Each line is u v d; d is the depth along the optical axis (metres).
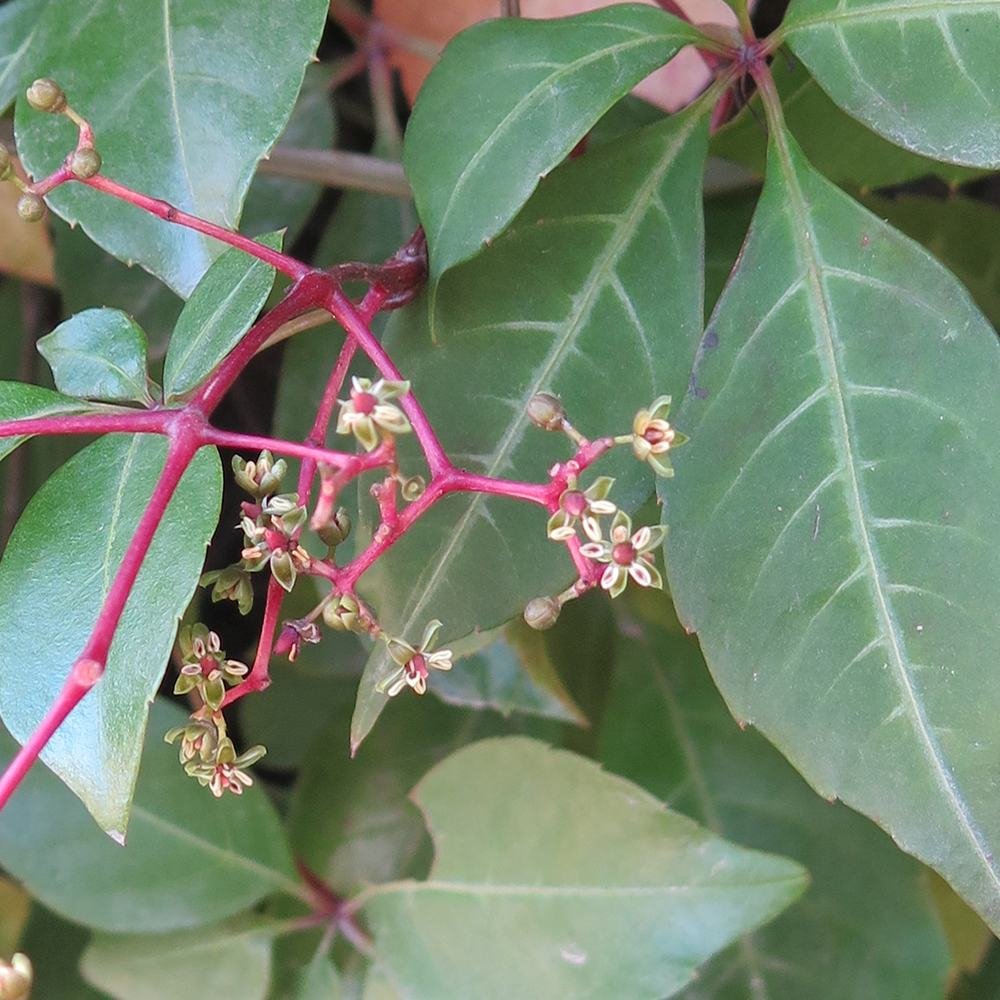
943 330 0.23
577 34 0.23
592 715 0.31
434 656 0.22
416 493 0.22
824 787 0.23
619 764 0.31
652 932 0.27
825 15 0.24
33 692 0.21
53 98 0.22
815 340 0.23
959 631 0.23
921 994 0.30
